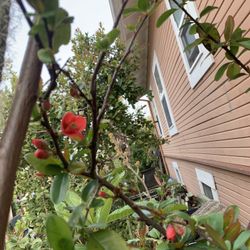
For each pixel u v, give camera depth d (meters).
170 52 6.65
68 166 0.73
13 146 0.56
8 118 0.58
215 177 5.36
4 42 0.58
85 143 0.72
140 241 1.28
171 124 9.34
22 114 0.58
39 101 0.63
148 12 0.90
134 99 4.93
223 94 3.84
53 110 2.19
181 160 9.01
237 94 3.40
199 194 7.01
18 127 0.57
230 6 3.05
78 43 3.81
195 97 5.38
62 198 0.72
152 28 8.01
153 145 5.53
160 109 10.80
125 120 4.64
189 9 4.16
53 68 0.60
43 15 0.51
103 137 3.68
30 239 2.82
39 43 0.55
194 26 1.59
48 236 0.67
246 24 2.78
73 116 0.72
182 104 6.74
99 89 3.20
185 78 5.79
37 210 3.41
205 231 0.82
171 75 7.15
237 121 3.61
